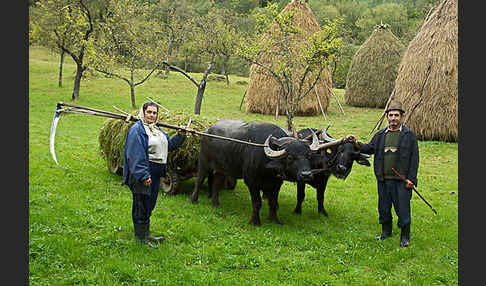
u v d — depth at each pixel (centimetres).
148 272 486
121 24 2536
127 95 2709
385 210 648
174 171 855
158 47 2758
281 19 1523
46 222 604
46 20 2403
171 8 4188
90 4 2583
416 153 621
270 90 2244
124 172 545
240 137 732
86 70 2692
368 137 1642
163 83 3241
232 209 791
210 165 798
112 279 466
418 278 514
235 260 540
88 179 893
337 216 773
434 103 1560
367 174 1153
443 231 689
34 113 1973
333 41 1446
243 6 7381
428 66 1582
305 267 530
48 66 3738
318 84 2280
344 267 541
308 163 623
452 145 1504
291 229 686
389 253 595
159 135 574
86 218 637
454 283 511
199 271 501
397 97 1680
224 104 2652
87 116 1981
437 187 1003
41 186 798
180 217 708
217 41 3119
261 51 1658
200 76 3844
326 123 2000
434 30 1619
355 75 2686
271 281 486
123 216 671
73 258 500
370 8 8412
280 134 715
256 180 696
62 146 1267
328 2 8650
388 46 2623
